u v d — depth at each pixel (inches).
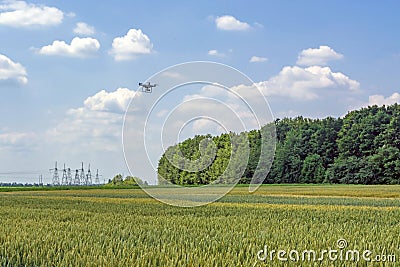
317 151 3467.0
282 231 590.2
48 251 415.8
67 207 1181.1
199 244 454.3
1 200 1588.3
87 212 960.3
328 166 3432.6
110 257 382.0
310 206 1262.3
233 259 377.1
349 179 3240.7
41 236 516.7
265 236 537.6
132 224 692.1
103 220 762.2
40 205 1278.3
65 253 411.8
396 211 1034.1
